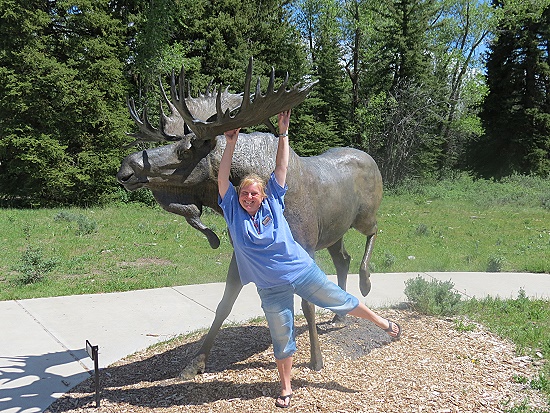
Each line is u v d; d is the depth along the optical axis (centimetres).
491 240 1175
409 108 2617
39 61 1659
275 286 338
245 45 2362
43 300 626
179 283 732
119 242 1038
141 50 1964
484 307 611
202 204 390
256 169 375
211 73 2288
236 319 563
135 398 376
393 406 357
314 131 2494
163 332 525
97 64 1786
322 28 3014
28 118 1723
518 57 3012
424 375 405
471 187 2369
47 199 1741
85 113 1789
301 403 357
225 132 338
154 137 378
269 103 325
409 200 2070
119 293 663
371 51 3030
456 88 3294
